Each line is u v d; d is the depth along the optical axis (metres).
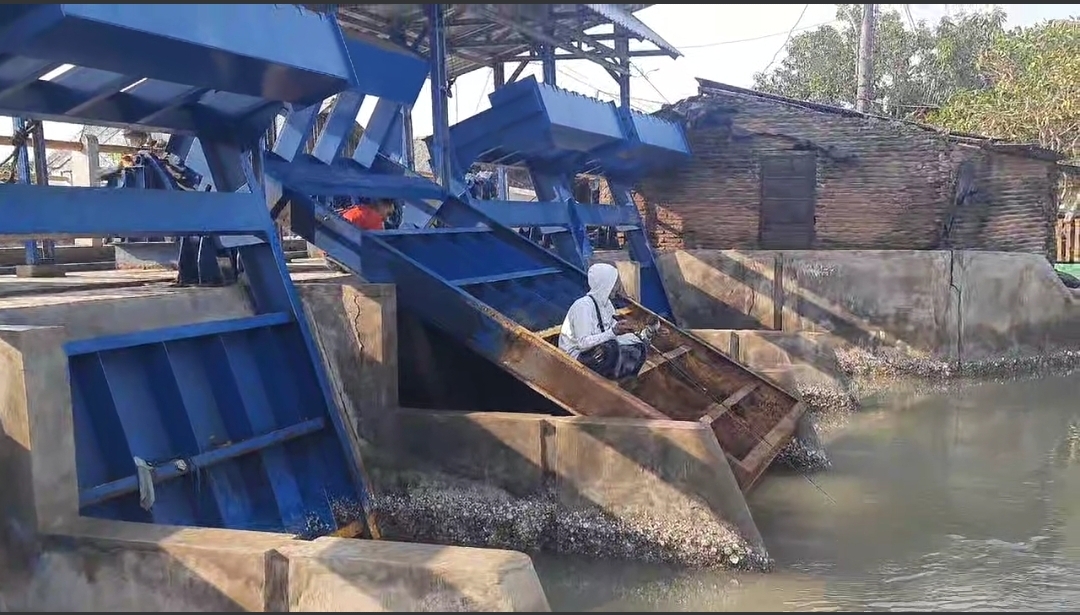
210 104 8.95
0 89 7.27
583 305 9.38
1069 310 16.97
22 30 6.29
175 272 12.44
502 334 8.96
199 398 7.72
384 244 9.66
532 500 8.27
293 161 11.48
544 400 9.19
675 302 18.62
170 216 7.82
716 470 7.50
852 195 19.38
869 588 6.90
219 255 9.46
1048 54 19.95
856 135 19.19
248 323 8.25
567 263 12.32
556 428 8.12
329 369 9.05
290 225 10.16
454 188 13.36
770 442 9.86
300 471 8.34
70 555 5.59
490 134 14.98
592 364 9.26
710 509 7.53
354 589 5.24
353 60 11.95
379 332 8.84
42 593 5.68
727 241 20.39
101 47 6.72
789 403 10.95
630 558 7.76
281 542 5.53
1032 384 15.80
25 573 5.71
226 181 9.21
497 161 16.33
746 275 17.98
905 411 13.77
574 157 17.30
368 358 8.91
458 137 15.09
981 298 16.66
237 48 7.52
